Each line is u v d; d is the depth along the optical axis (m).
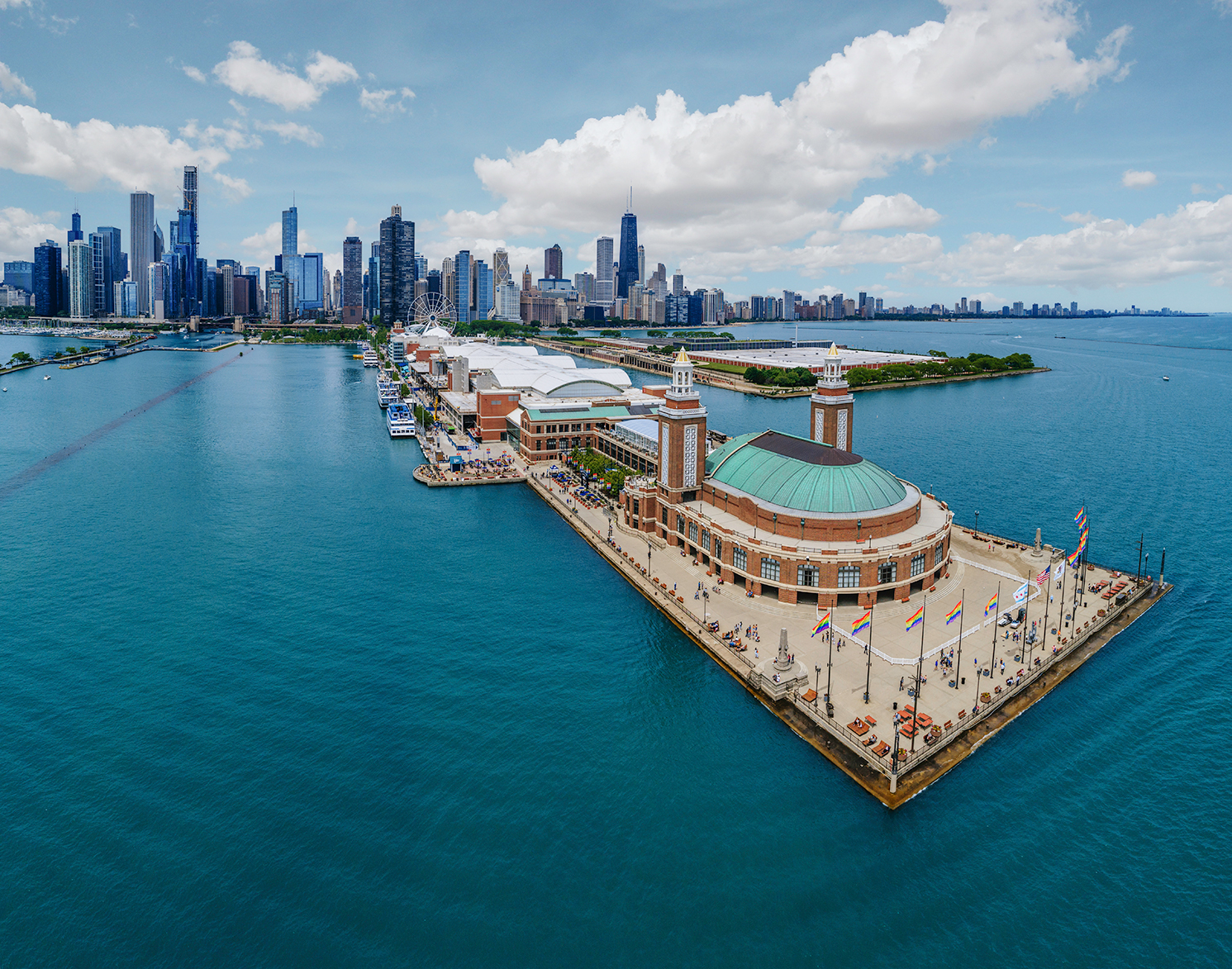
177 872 74.38
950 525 144.50
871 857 77.69
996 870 76.25
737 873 75.38
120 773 88.62
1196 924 69.75
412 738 96.19
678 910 71.00
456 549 165.12
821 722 98.75
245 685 108.31
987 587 140.38
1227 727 99.75
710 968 65.12
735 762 92.56
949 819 83.19
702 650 120.62
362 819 81.75
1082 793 87.44
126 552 162.50
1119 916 70.69
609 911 70.75
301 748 93.62
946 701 102.56
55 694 105.44
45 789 85.75
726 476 158.25
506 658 117.00
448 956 66.00
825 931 68.88
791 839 80.00
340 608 134.38
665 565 152.00
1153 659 117.19
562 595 141.25
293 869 74.88
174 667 113.25
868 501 137.62
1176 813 84.06
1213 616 131.75
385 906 70.94
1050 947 67.50
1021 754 94.25
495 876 74.44
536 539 172.88
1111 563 157.12
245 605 135.38
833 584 129.88
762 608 132.00
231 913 69.94
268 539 171.62
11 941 66.69
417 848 77.94
